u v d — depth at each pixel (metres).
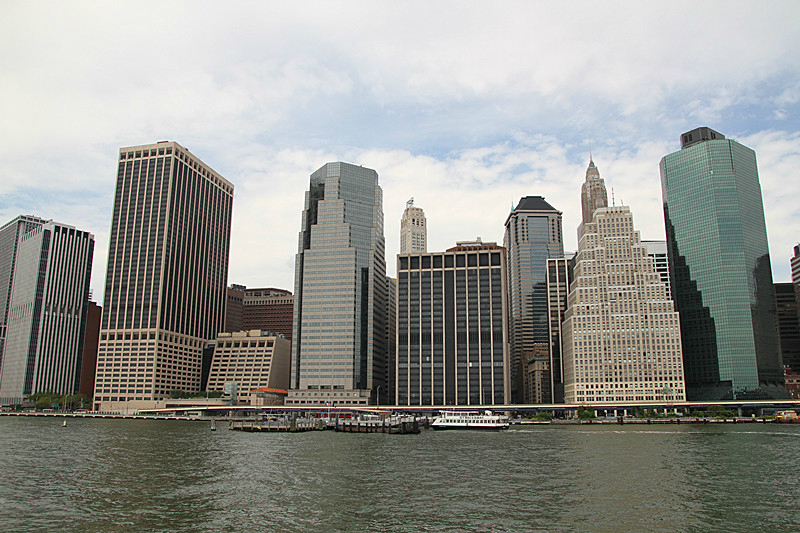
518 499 80.62
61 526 66.31
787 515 71.44
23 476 98.69
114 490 86.44
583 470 106.56
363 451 140.50
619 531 65.00
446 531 65.19
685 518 70.19
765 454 128.88
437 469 108.50
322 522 68.62
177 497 81.56
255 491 86.25
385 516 71.38
